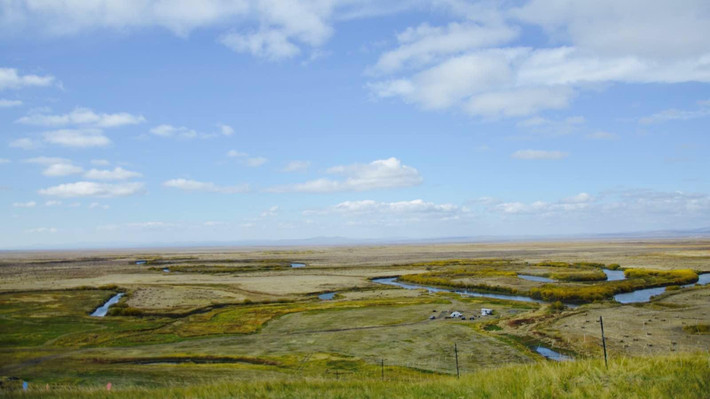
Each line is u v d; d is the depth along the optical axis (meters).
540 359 45.31
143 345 57.19
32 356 51.56
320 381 22.75
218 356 50.56
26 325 69.00
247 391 19.75
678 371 15.92
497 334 57.16
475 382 18.05
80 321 72.31
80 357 50.84
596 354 45.47
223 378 39.31
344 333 60.75
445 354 48.81
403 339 56.12
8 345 57.47
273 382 22.08
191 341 59.25
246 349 53.88
